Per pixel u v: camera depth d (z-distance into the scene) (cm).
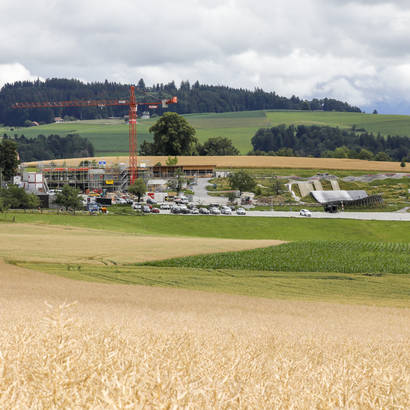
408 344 1920
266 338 1741
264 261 9075
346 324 3922
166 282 7312
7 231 13212
